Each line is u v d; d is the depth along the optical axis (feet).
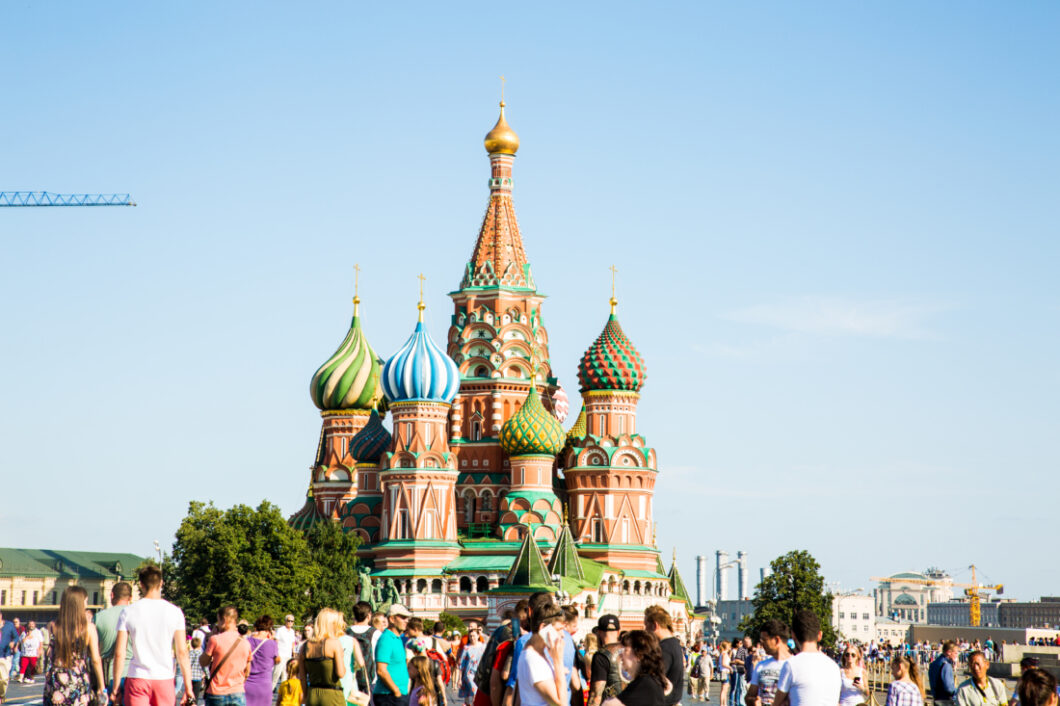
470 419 544.21
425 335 518.37
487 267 555.28
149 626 103.14
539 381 552.41
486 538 524.52
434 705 133.08
